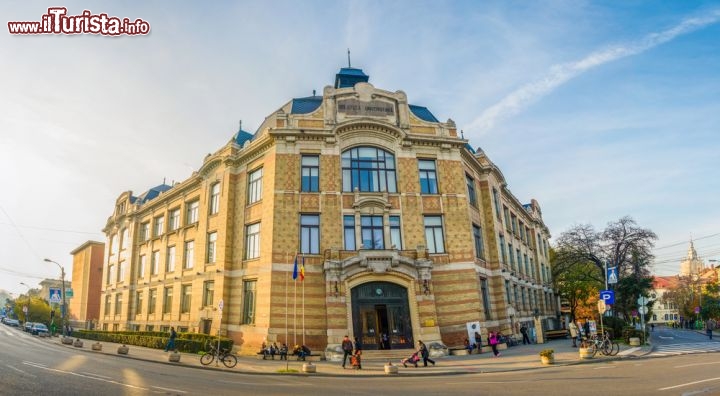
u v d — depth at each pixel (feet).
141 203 164.86
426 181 103.55
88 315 209.15
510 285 125.70
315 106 107.96
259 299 91.86
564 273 184.44
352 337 85.51
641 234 144.97
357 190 97.09
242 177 108.78
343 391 44.62
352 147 100.94
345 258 91.04
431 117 117.19
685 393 36.52
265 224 95.04
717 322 261.24
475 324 92.58
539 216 193.36
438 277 96.22
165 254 137.80
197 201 128.57
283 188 94.89
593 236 153.69
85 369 57.88
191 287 121.39
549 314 177.58
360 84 104.17
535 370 61.31
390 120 103.76
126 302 153.38
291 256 91.30
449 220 100.78
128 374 54.70
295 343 84.48
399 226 97.76
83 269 219.82
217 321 101.86
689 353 79.05
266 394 41.98
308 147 98.12
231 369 67.31
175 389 43.57
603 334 81.51
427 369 67.10
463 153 110.63
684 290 301.22
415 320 88.94
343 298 87.40
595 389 40.50
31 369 55.06
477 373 61.72
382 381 54.80
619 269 145.69
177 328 122.01
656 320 420.77
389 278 90.79
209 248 115.44
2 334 147.33
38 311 238.07
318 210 94.79
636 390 38.93
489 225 119.96
